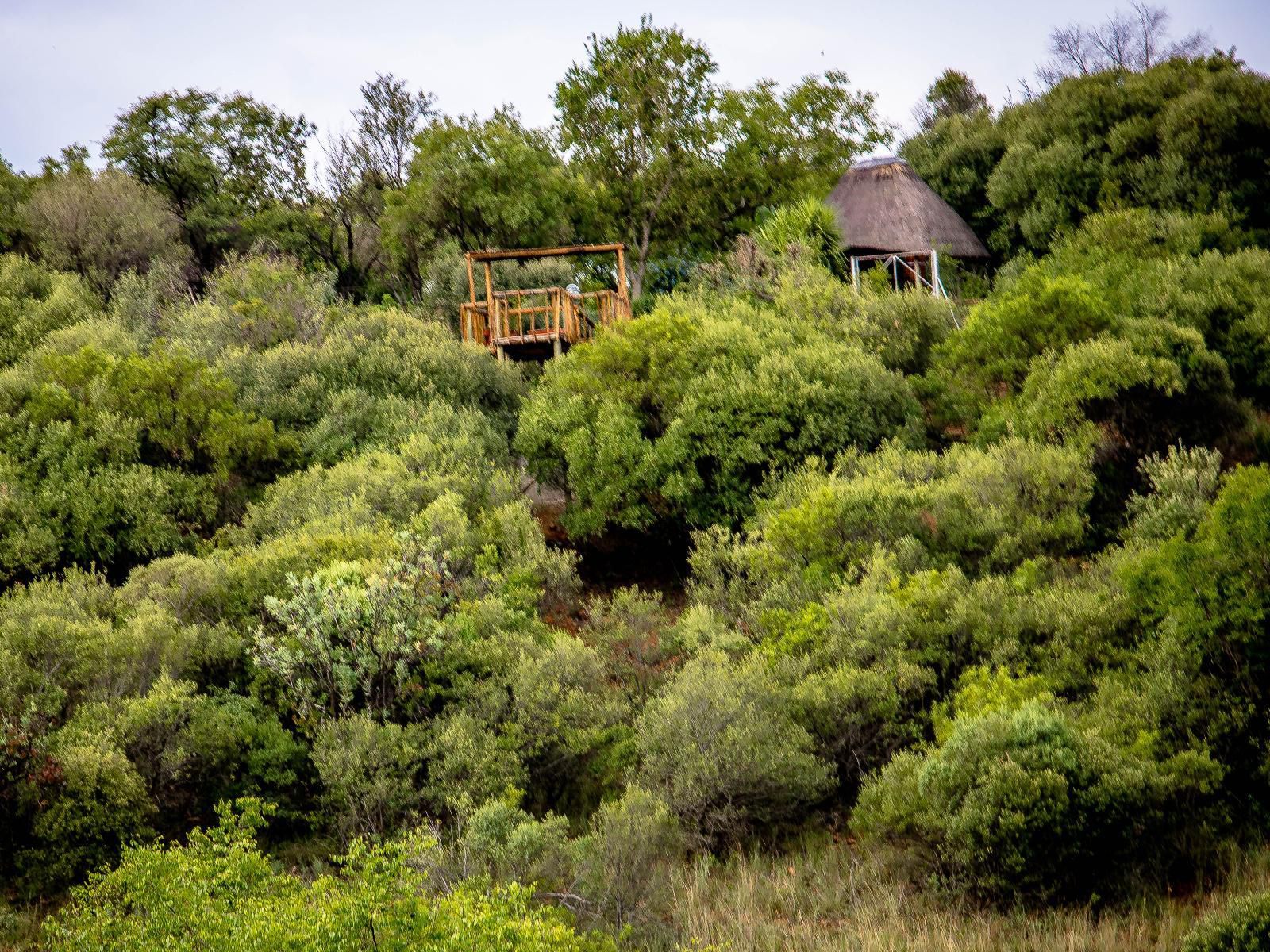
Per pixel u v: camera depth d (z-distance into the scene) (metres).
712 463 22.06
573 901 12.49
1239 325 24.00
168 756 14.23
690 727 14.80
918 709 15.69
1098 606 15.88
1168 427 21.00
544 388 24.73
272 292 29.41
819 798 14.64
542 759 15.55
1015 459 19.58
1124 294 25.38
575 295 28.25
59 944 11.05
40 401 22.25
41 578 19.66
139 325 29.00
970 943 11.52
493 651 16.05
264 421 22.95
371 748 14.49
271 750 14.75
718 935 12.03
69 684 15.00
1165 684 14.23
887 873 13.26
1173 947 11.12
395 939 10.02
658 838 13.37
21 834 13.53
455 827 14.10
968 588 17.03
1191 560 14.66
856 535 18.48
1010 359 22.94
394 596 15.70
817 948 11.81
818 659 16.17
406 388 25.00
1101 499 19.86
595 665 16.45
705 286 29.88
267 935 10.01
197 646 15.94
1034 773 12.79
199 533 21.62
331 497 20.55
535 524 20.53
